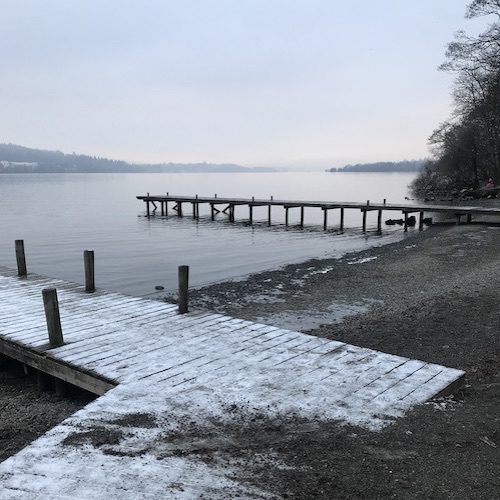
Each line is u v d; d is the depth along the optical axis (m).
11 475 3.85
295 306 12.86
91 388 6.03
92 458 4.09
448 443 4.41
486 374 6.75
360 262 19.14
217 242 27.17
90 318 8.34
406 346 8.75
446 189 58.34
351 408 4.99
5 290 10.62
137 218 41.78
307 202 35.19
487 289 12.55
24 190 97.25
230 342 7.01
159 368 6.07
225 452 4.21
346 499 3.60
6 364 8.30
